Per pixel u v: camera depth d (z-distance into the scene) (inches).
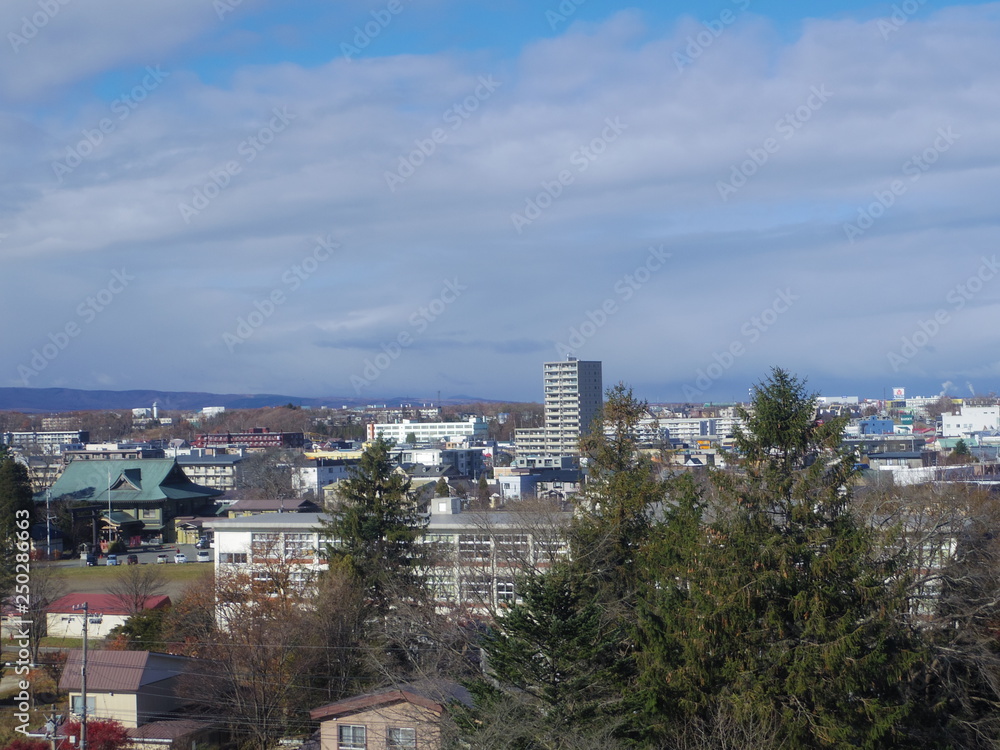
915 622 1107.9
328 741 1088.2
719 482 993.5
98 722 1279.5
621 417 1433.3
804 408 990.4
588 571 1139.9
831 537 926.4
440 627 1300.4
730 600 895.7
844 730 811.4
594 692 869.8
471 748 840.3
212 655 1455.5
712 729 847.7
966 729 996.6
